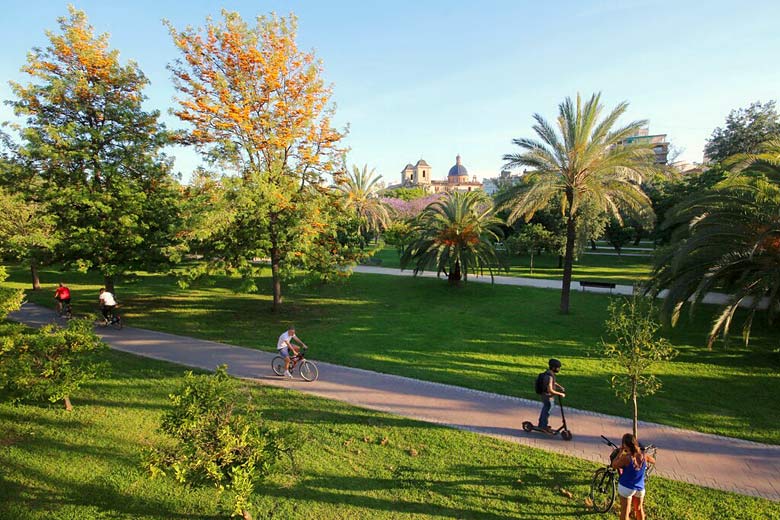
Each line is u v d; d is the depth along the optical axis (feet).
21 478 22.90
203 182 57.88
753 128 128.06
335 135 63.46
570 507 20.52
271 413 30.17
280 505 20.72
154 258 57.00
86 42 53.88
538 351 44.42
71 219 53.93
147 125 58.49
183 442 18.10
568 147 58.75
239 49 56.59
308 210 54.60
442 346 46.11
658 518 19.58
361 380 36.35
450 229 78.48
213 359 41.57
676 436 27.02
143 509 20.68
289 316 60.54
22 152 50.37
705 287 39.32
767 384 35.04
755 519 19.31
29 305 66.18
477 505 20.71
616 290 80.07
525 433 27.43
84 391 33.63
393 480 22.62
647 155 56.85
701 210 50.24
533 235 107.76
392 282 90.12
